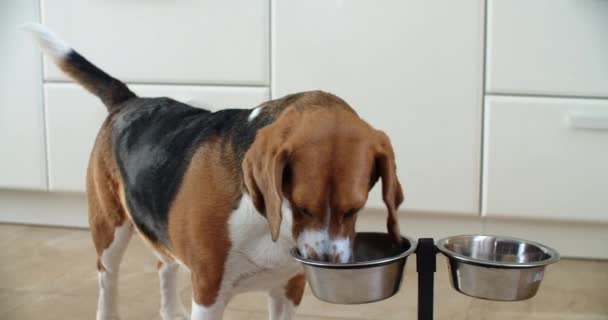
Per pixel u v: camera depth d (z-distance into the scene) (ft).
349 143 4.33
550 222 8.95
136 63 9.27
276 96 9.03
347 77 8.84
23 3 9.40
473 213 8.90
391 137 8.87
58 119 9.61
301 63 8.89
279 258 4.95
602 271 8.54
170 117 5.82
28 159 9.80
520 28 8.41
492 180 8.76
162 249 5.74
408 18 8.58
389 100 8.80
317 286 4.47
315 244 4.26
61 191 9.91
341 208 4.22
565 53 8.40
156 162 5.47
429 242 4.95
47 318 7.07
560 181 8.66
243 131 4.93
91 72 6.59
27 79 9.59
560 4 8.30
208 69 9.12
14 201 10.30
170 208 5.19
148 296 7.69
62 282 8.08
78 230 10.13
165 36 9.14
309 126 4.39
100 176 6.20
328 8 8.71
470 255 5.17
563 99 8.50
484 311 7.34
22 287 7.92
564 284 8.09
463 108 8.68
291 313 5.75
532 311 7.33
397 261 4.52
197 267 5.04
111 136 6.17
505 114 8.60
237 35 8.98
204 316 5.10
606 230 8.89
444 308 7.43
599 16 8.25
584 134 8.52
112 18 9.21
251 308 7.44
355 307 7.50
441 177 8.86
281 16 8.82
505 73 8.53
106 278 6.48
